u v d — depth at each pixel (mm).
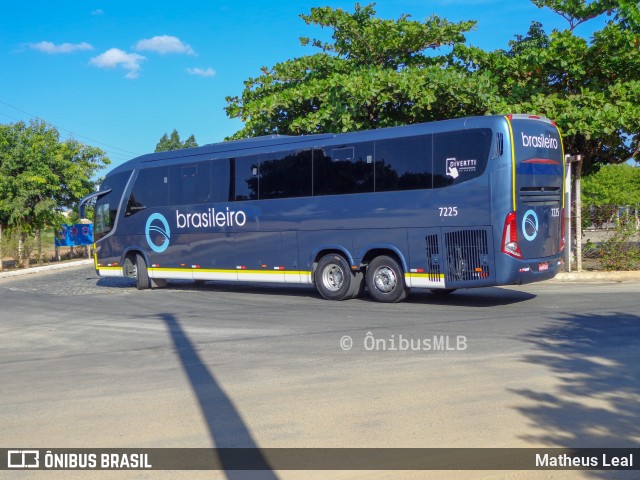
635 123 18047
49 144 34094
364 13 22578
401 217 14469
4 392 7949
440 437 5754
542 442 5590
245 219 17328
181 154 19000
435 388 7281
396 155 14617
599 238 18828
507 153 13172
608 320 11188
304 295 17125
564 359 8445
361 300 15547
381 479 4953
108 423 6500
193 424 6375
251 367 8727
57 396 7621
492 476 4957
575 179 18797
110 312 15117
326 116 19500
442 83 18516
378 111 20516
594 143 20906
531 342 9594
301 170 16234
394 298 14766
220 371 8570
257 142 17234
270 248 16844
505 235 13148
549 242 13953
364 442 5695
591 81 19531
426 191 14109
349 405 6766
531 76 19953
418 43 21484
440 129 13984
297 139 16375
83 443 5953
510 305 13664
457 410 6473
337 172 15570
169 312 14664
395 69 22250
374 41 21625
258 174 17078
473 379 7621
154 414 6734
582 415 6246
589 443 5562
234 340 10812
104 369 9023
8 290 21672
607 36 18438
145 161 19984
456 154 13734
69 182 33938
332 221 15609
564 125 18656
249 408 6820
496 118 13336
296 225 16281
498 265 13172
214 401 7137
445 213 13836
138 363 9328
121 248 20484
